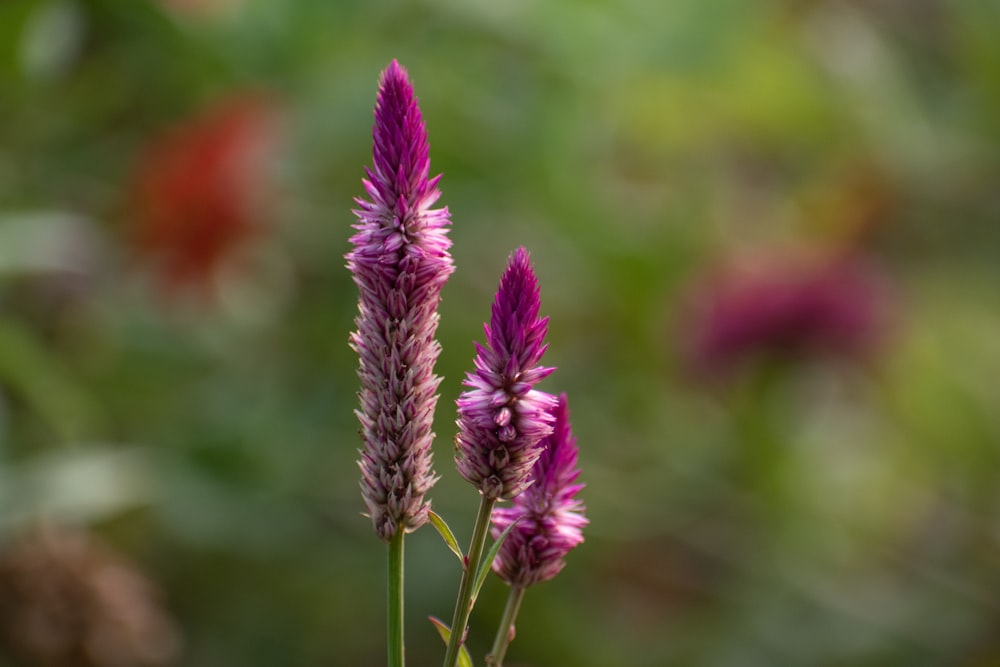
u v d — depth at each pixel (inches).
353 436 48.8
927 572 53.6
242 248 45.4
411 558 48.3
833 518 56.0
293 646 47.3
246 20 52.1
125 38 50.8
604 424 54.7
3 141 47.4
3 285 44.2
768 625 51.8
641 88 60.0
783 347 52.1
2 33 42.7
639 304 56.1
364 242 20.2
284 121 47.3
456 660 20.4
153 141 46.2
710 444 54.9
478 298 55.0
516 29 54.2
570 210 56.2
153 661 38.3
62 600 36.9
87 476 39.9
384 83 20.2
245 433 46.7
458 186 54.6
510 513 21.3
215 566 47.6
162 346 47.4
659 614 51.9
